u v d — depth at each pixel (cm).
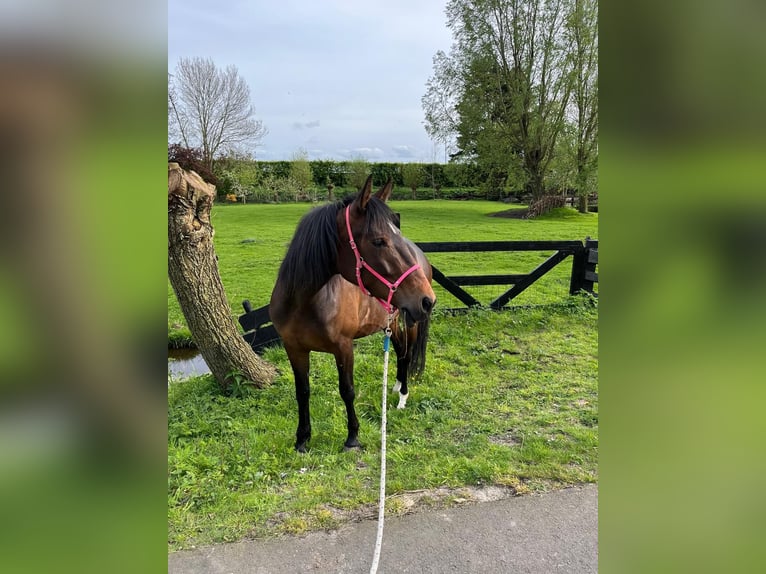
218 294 353
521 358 436
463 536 200
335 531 204
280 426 308
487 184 2320
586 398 350
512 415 324
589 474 247
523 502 224
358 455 272
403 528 206
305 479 247
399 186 2998
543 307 561
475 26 1998
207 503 226
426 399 349
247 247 1120
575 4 1794
